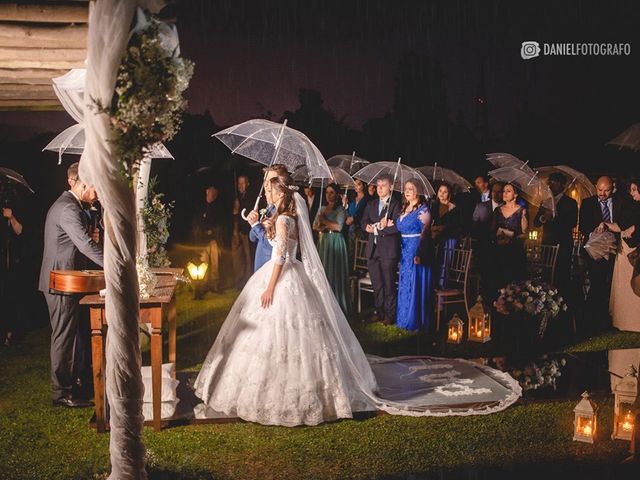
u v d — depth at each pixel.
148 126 3.40
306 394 5.02
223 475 4.22
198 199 10.94
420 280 8.05
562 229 8.16
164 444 4.68
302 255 5.41
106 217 3.60
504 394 5.71
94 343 4.86
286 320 5.10
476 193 12.16
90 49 3.27
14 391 5.91
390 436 4.82
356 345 5.64
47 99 6.49
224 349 5.30
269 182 5.48
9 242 7.70
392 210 8.34
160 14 3.44
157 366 4.88
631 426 4.74
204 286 10.25
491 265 8.31
